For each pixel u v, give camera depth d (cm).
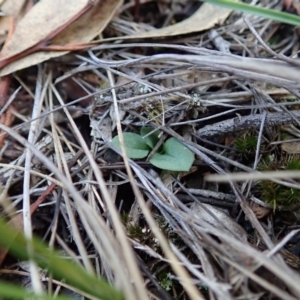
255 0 25
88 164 20
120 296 15
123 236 16
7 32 23
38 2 23
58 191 20
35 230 20
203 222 17
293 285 15
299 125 21
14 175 21
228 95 21
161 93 20
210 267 17
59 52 23
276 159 20
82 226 19
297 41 24
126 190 20
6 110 22
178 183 19
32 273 17
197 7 26
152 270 18
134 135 20
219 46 23
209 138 21
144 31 25
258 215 19
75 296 18
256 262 16
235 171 20
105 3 24
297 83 17
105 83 23
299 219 19
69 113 22
